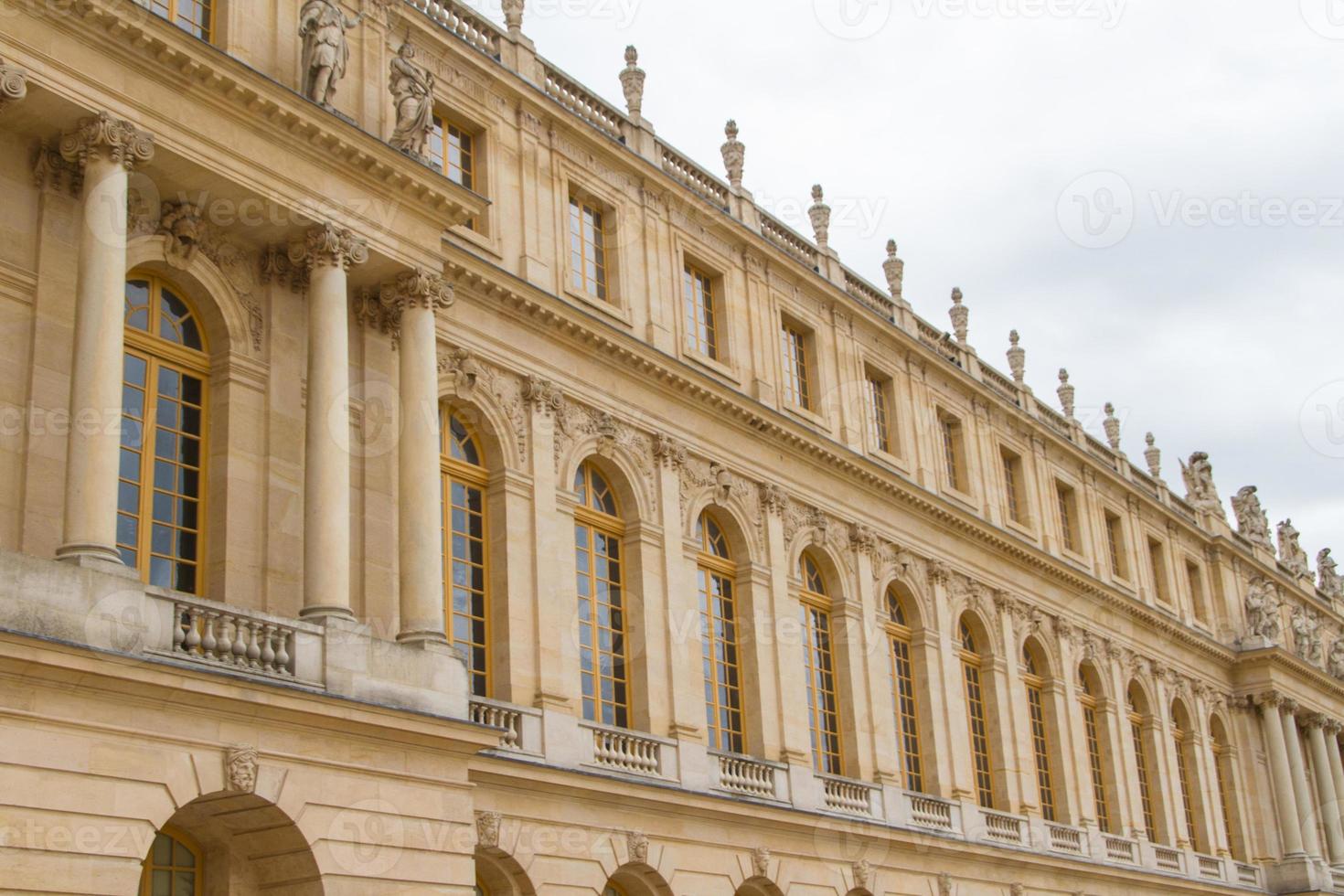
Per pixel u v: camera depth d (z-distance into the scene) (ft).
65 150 79.41
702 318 134.41
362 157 91.30
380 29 105.40
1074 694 176.55
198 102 84.12
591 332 115.44
